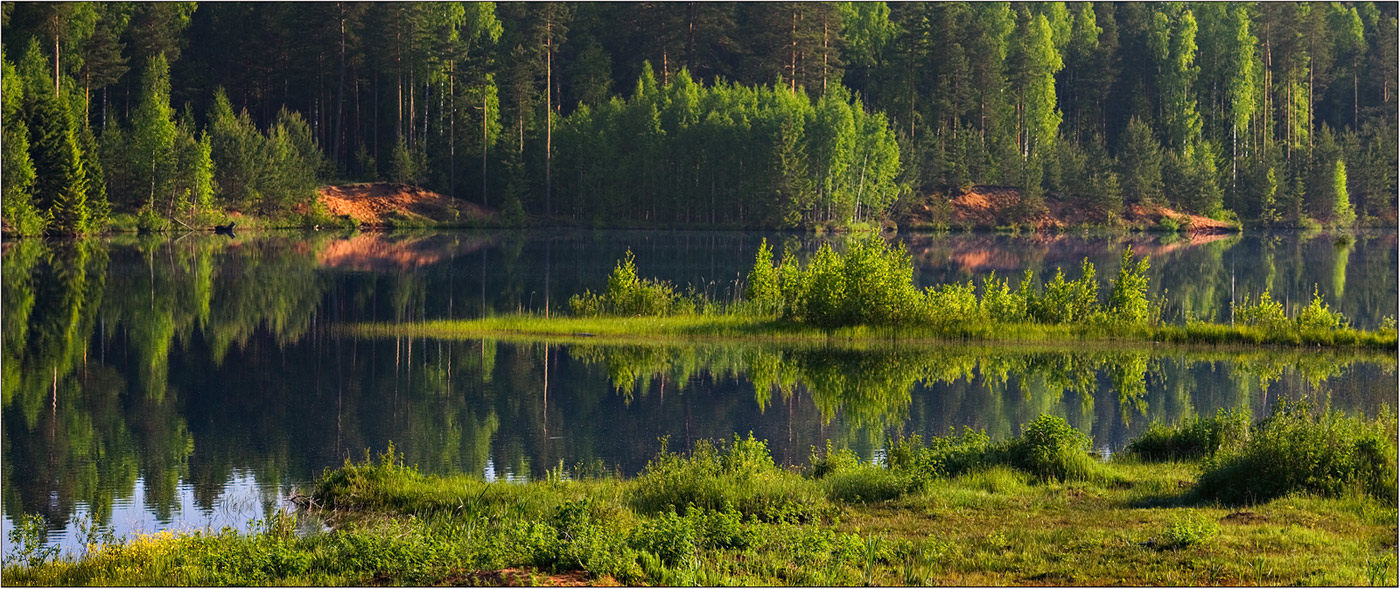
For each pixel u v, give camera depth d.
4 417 30.91
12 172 103.75
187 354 42.81
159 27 139.12
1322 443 19.38
